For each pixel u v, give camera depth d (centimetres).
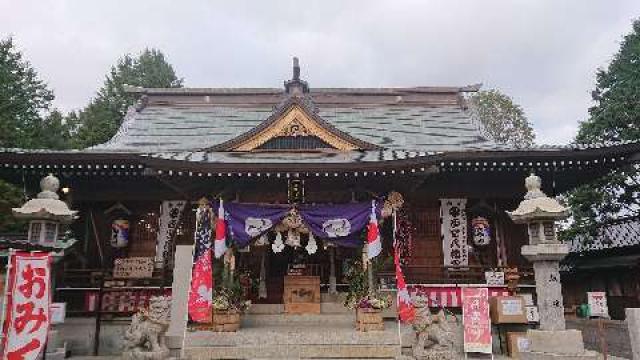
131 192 1728
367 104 2450
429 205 1741
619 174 2188
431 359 1093
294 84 2372
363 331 1209
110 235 1702
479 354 1217
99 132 3391
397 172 1467
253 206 1401
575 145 1594
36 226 1165
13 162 1535
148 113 2347
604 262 1916
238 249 1455
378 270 1491
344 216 1398
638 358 987
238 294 1353
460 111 2378
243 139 1708
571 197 2308
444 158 1533
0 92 2825
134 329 1109
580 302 2194
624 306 1825
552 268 978
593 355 880
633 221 1964
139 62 4475
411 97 2478
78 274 1616
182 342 1148
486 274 1508
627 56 2333
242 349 1136
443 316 1145
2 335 734
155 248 1697
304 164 1434
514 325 1305
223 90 2461
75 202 1714
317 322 1404
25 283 768
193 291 1188
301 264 1684
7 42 3039
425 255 1692
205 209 1438
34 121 3138
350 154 1684
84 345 1371
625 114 2172
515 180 1722
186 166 1415
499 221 1714
